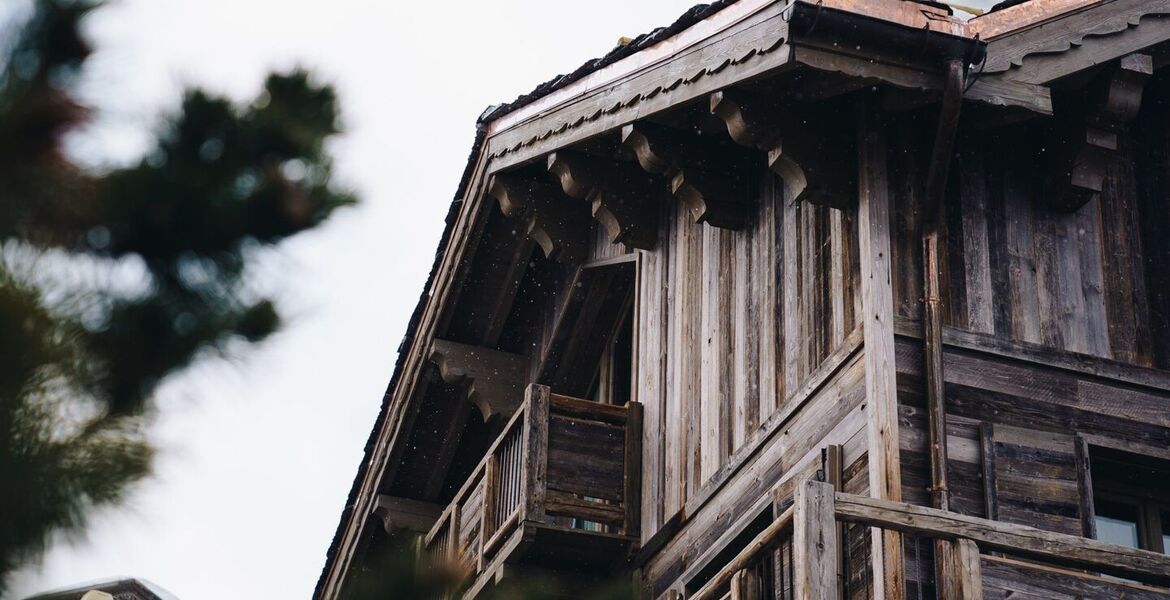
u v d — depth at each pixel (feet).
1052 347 28.68
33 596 9.62
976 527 22.49
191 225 10.13
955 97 26.55
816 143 29.17
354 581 12.73
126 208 9.95
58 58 9.70
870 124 29.12
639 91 32.68
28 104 9.57
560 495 36.65
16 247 9.81
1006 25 27.73
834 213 30.19
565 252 41.68
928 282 27.71
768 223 33.40
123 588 31.32
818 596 21.44
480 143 40.93
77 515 9.75
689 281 37.42
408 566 12.55
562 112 36.60
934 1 26.76
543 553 36.96
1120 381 28.89
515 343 46.70
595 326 43.98
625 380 43.47
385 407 48.83
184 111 10.19
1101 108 28.73
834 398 28.66
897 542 25.53
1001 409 27.76
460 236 43.11
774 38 27.25
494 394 45.19
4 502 9.53
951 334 27.94
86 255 10.03
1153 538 28.81
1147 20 28.66
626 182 38.70
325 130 10.53
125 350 10.01
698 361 35.99
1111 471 28.94
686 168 33.96
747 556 25.11
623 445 37.93
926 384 27.12
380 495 49.08
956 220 29.09
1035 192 30.07
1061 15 28.14
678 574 34.17
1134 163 31.50
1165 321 30.07
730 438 33.32
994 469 27.07
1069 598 22.53
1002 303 28.71
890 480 26.02
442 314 45.03
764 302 32.94
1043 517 27.02
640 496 37.45
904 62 26.86
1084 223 30.25
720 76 29.22
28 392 9.76
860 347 27.99
